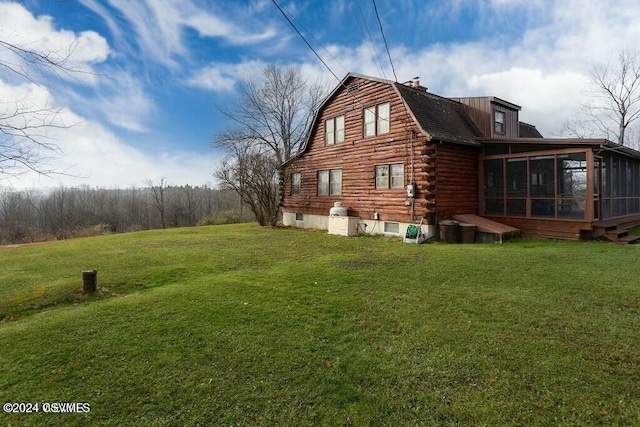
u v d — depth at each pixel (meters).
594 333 3.89
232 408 2.75
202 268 8.04
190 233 16.31
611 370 3.12
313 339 3.93
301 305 5.09
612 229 10.61
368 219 14.08
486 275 6.49
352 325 4.29
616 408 2.60
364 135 14.32
